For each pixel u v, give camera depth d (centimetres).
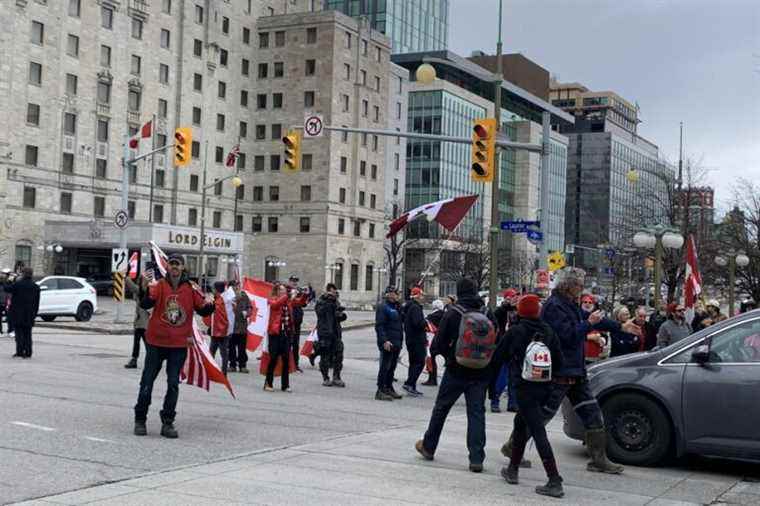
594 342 1345
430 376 1823
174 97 8225
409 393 1588
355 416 1259
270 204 8962
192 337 1091
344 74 8900
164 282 1008
